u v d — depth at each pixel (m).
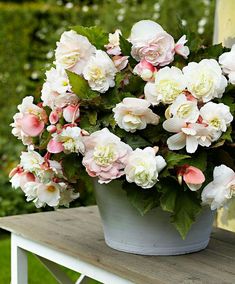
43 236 1.94
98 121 1.78
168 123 1.68
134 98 1.69
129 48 1.81
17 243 2.08
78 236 1.95
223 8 2.39
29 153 1.76
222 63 1.79
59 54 1.80
